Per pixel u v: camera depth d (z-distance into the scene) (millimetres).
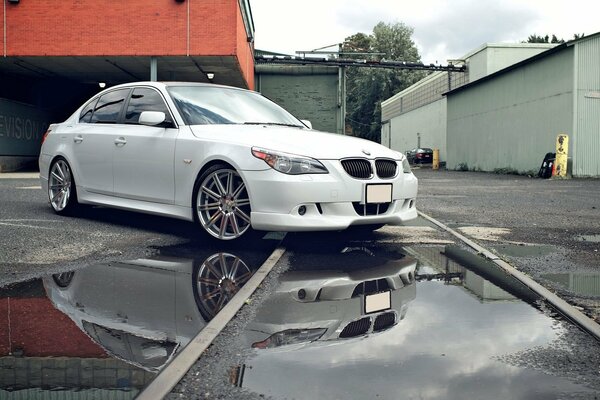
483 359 2074
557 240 4965
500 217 6770
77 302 2799
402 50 62750
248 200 4383
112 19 17438
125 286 3135
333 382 1849
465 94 29391
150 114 4867
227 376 1894
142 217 5980
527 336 2338
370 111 63000
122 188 5348
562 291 3119
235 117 5215
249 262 3826
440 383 1854
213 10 17344
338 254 4164
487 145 26844
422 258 4043
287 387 1809
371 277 3414
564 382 1884
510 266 3760
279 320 2525
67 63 18875
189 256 4016
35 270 3512
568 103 19906
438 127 39344
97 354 2078
